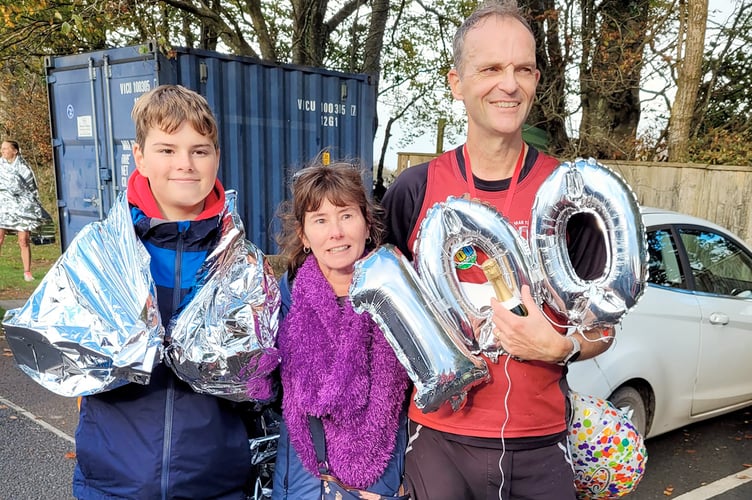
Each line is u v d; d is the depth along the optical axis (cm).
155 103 163
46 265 974
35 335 149
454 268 173
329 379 172
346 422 172
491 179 184
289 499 181
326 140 730
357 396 172
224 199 174
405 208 194
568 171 166
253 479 199
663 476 361
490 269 169
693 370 376
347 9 1162
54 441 385
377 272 168
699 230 404
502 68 167
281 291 192
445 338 163
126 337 147
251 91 645
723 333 392
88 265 156
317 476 178
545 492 176
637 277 161
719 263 409
